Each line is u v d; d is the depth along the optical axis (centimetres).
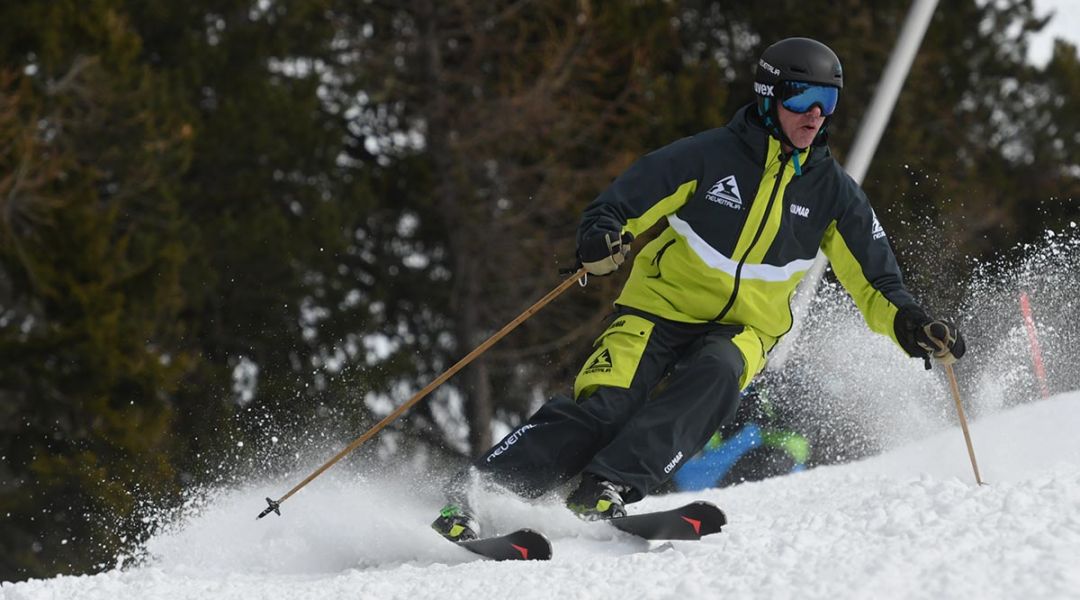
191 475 4762
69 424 5181
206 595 1265
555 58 6481
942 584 928
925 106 7819
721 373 1497
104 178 5556
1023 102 8644
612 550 1384
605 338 1588
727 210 1526
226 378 5384
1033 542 1008
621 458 1466
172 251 5366
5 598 1334
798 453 2795
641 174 1500
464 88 6781
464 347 6600
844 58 7431
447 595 1136
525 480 1502
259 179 6159
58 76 5375
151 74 5666
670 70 7462
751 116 1535
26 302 5416
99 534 4850
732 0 7700
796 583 978
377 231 6906
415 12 6694
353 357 6162
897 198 7088
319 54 6544
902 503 1246
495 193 6700
